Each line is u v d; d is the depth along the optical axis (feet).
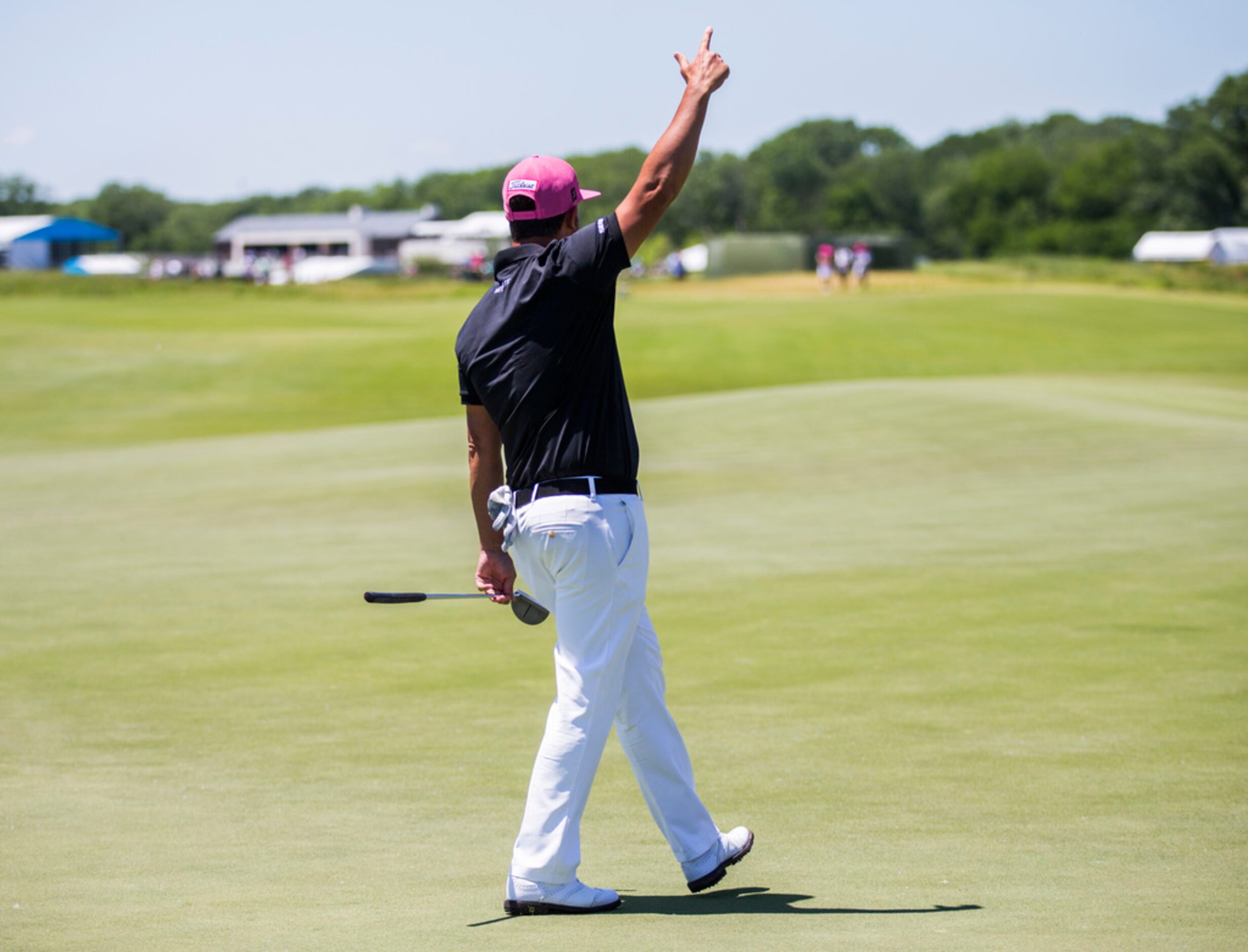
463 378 39.40
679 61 38.29
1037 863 41.01
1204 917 34.42
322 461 192.85
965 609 90.17
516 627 88.94
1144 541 113.70
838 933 33.37
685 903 37.68
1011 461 170.50
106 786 53.83
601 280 36.58
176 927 34.47
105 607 96.32
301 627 89.04
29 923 34.94
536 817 36.88
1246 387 319.27
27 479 181.37
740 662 76.84
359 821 48.24
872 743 59.26
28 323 438.81
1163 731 60.29
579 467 37.35
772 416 219.41
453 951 31.86
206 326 451.12
